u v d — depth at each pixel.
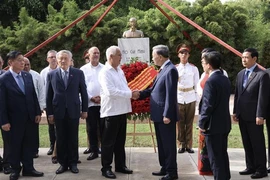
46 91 5.10
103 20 14.44
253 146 4.80
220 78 4.26
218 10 14.26
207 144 4.34
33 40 14.17
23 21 15.02
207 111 4.18
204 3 14.90
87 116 5.46
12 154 4.84
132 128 8.31
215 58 4.28
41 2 17.41
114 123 4.82
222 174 4.26
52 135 6.11
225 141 4.37
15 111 4.82
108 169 4.93
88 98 5.66
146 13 15.38
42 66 14.45
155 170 5.23
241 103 4.84
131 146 6.71
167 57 4.71
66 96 5.00
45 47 14.27
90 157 5.79
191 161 5.68
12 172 4.87
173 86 4.51
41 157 6.01
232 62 14.59
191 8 14.13
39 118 5.02
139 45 7.23
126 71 5.60
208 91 4.20
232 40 14.28
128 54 7.24
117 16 16.88
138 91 4.99
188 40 14.27
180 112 6.12
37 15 17.48
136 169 5.29
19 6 17.11
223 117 4.26
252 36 14.91
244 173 4.98
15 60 4.82
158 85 4.66
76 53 14.46
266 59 15.08
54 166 5.47
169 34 14.20
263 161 4.77
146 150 6.38
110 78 4.74
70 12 14.50
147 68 5.48
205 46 14.38
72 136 5.09
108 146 4.87
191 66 6.21
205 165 4.93
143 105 5.45
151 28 14.33
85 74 5.82
